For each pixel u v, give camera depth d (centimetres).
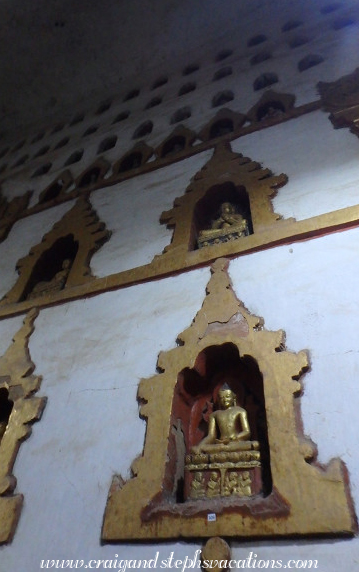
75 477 364
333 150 540
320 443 300
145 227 606
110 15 1080
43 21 1098
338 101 614
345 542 254
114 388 413
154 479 328
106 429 384
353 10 836
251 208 520
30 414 431
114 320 483
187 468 340
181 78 1013
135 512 315
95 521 328
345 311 363
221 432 355
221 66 939
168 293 474
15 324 569
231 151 648
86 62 1174
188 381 396
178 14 1062
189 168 672
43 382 466
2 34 1123
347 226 429
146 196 671
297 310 384
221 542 277
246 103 751
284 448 304
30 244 743
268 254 450
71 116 1205
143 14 1072
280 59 820
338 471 282
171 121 850
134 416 380
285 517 273
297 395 330
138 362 422
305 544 263
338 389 320
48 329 529
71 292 557
